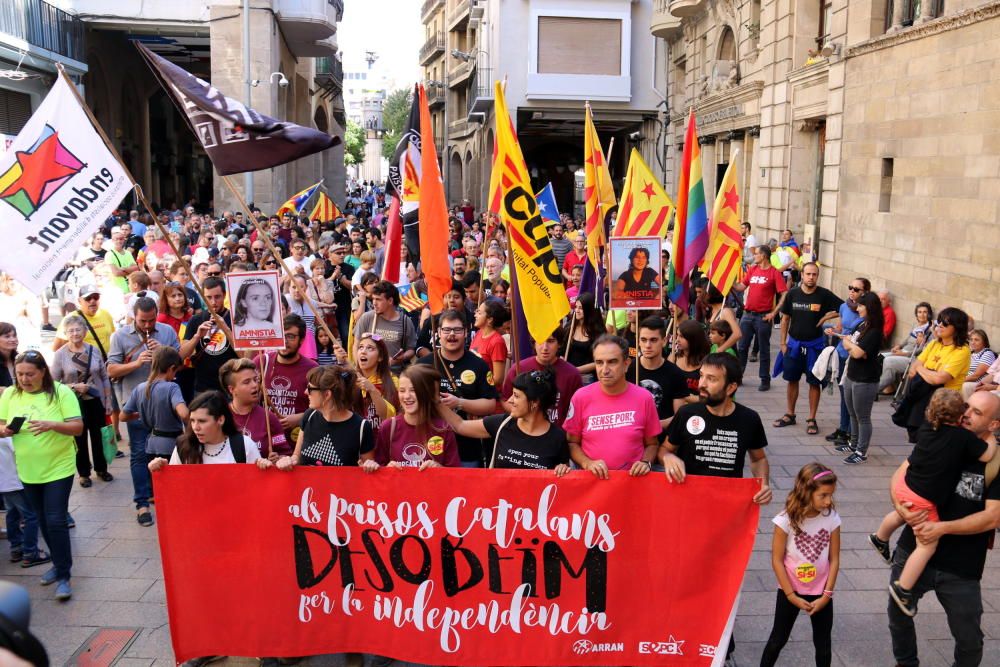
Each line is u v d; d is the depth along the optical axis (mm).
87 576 6305
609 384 5062
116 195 6105
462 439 6039
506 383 6203
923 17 12930
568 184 44062
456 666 4938
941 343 7977
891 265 13891
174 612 4961
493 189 7484
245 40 23141
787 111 18969
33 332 10664
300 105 37625
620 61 32812
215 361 7762
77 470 8359
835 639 5398
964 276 11742
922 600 5926
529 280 6137
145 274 10102
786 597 4711
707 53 26422
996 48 11016
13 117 23359
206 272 11469
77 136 6020
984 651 5199
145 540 6949
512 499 4816
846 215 15641
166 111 39250
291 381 6652
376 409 6074
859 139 15062
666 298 9414
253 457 5406
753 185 21953
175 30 28078
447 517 4863
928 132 12727
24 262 5953
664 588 4762
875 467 8695
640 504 4750
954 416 4566
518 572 4859
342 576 4965
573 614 4844
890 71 13859
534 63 32438
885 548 5262
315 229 20203
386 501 4891
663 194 7723
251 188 24797
